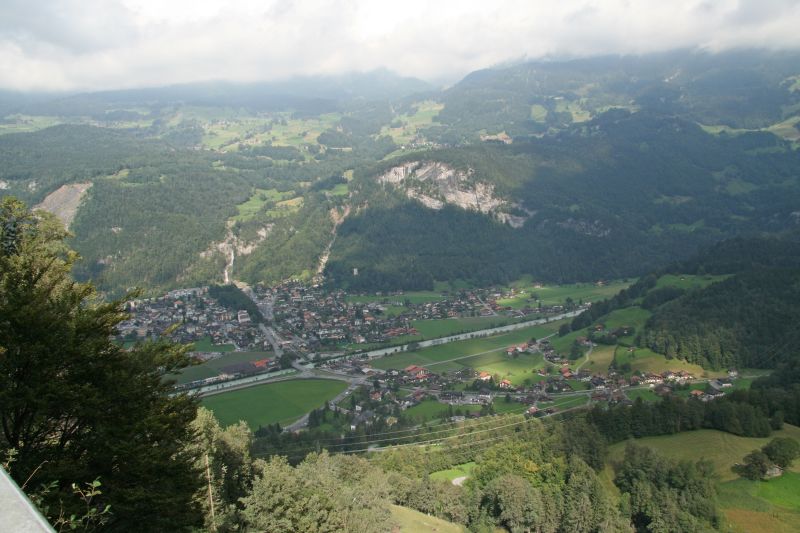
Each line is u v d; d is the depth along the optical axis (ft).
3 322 80.64
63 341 83.92
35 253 115.24
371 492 224.94
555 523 278.05
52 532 21.08
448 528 259.19
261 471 220.43
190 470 96.53
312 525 143.95
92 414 84.17
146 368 95.30
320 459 272.10
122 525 86.12
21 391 79.10
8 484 24.07
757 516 276.21
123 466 84.12
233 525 148.05
